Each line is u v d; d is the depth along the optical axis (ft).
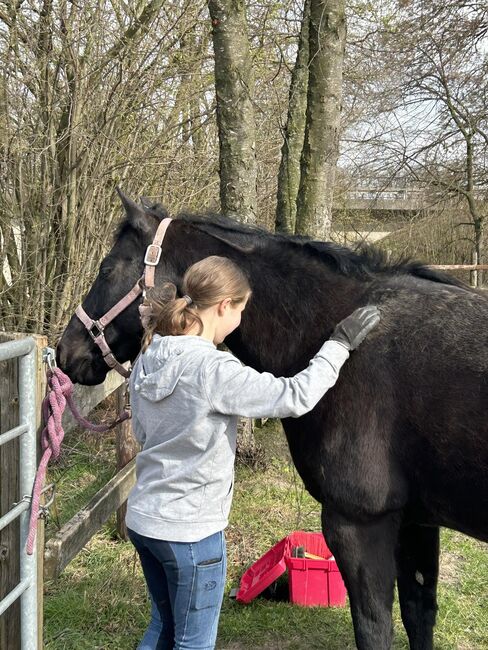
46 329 17.65
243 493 14.69
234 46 13.11
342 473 6.63
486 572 11.37
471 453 6.15
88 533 8.75
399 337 6.55
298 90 17.51
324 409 6.68
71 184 16.97
